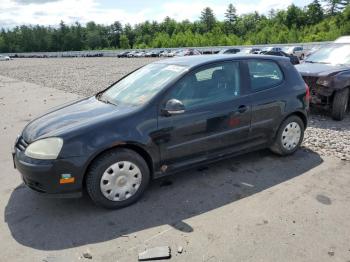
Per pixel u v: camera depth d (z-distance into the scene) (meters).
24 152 3.78
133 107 4.08
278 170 4.84
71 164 3.61
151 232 3.48
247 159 5.27
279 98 4.95
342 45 8.98
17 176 4.98
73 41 127.50
